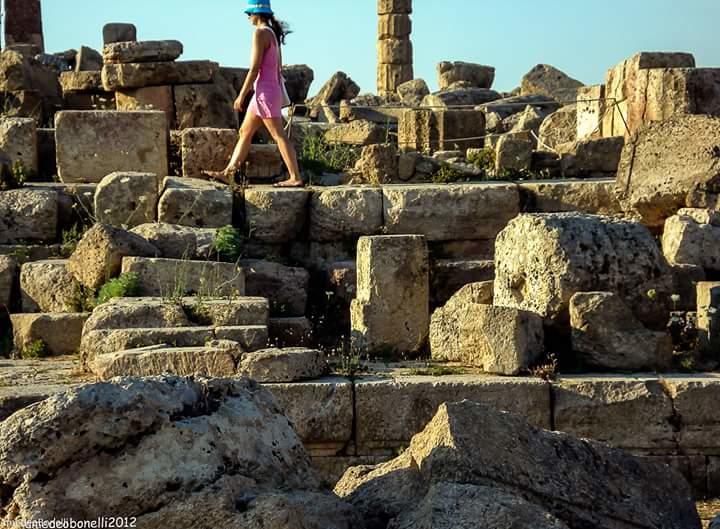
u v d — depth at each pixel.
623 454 7.82
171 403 6.71
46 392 9.65
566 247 10.96
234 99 19.62
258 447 7.01
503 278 11.45
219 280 12.39
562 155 17.00
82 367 10.77
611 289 10.94
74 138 15.34
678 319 11.63
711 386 9.97
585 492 7.37
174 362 10.02
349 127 19.94
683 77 15.91
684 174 13.55
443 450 7.30
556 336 10.90
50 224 13.91
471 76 34.28
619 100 17.59
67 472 6.38
